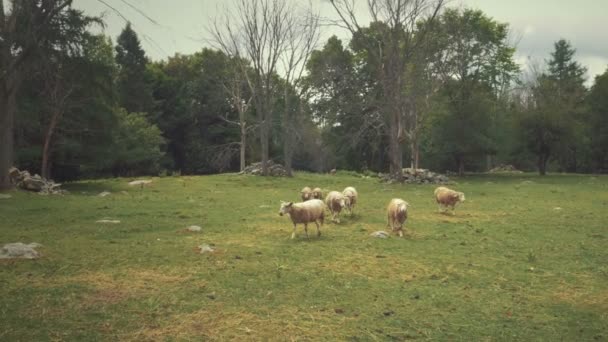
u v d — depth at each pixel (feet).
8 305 24.61
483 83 178.60
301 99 161.68
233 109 199.82
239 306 25.57
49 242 40.14
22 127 105.19
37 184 79.25
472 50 161.68
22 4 73.51
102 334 21.44
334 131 201.77
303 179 128.67
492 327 23.45
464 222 55.77
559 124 155.84
